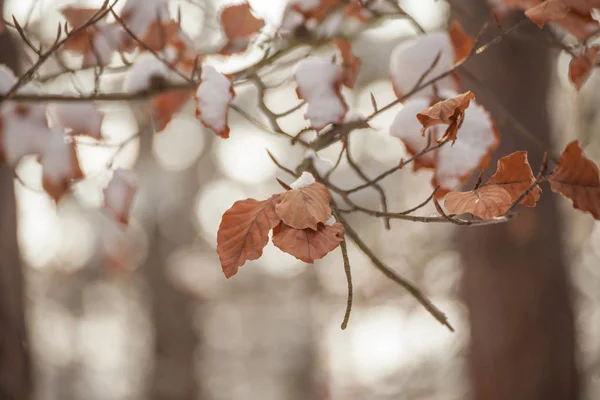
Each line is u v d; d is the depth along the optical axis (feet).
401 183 22.71
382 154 22.06
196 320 25.26
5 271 8.46
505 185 3.26
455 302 19.77
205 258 27.53
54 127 5.71
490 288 11.53
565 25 4.27
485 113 4.26
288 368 38.01
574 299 11.82
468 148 4.16
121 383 32.50
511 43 11.07
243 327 39.17
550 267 11.31
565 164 3.26
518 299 11.31
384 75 14.17
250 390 36.78
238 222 3.12
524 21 4.04
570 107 13.62
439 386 20.83
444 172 4.14
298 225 2.97
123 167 5.86
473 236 11.87
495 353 11.55
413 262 21.08
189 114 21.25
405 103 4.56
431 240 20.49
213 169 29.19
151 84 5.21
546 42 4.85
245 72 5.28
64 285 27.17
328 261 30.01
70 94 5.55
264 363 38.42
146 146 24.30
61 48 5.36
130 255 24.27
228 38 5.18
